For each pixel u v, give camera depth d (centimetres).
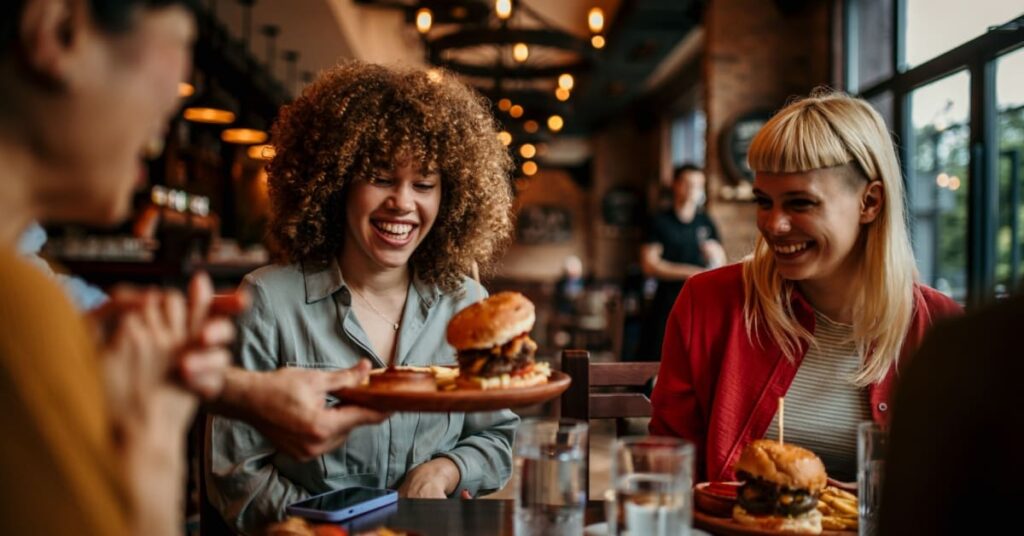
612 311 659
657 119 1358
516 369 116
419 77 158
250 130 763
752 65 716
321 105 151
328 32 784
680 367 160
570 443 98
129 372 63
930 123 498
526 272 1580
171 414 65
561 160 1602
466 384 113
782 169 133
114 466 55
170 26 61
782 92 714
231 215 1066
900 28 533
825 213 133
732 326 153
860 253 143
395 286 158
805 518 104
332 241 155
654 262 455
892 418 57
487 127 167
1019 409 50
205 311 68
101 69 58
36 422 50
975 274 435
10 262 53
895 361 143
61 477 50
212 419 138
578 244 1589
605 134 1480
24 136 58
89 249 550
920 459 54
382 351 155
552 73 698
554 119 980
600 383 167
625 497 88
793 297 149
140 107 61
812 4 706
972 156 441
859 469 99
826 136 131
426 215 151
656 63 978
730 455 147
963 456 52
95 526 51
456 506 117
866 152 134
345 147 144
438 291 162
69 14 56
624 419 170
